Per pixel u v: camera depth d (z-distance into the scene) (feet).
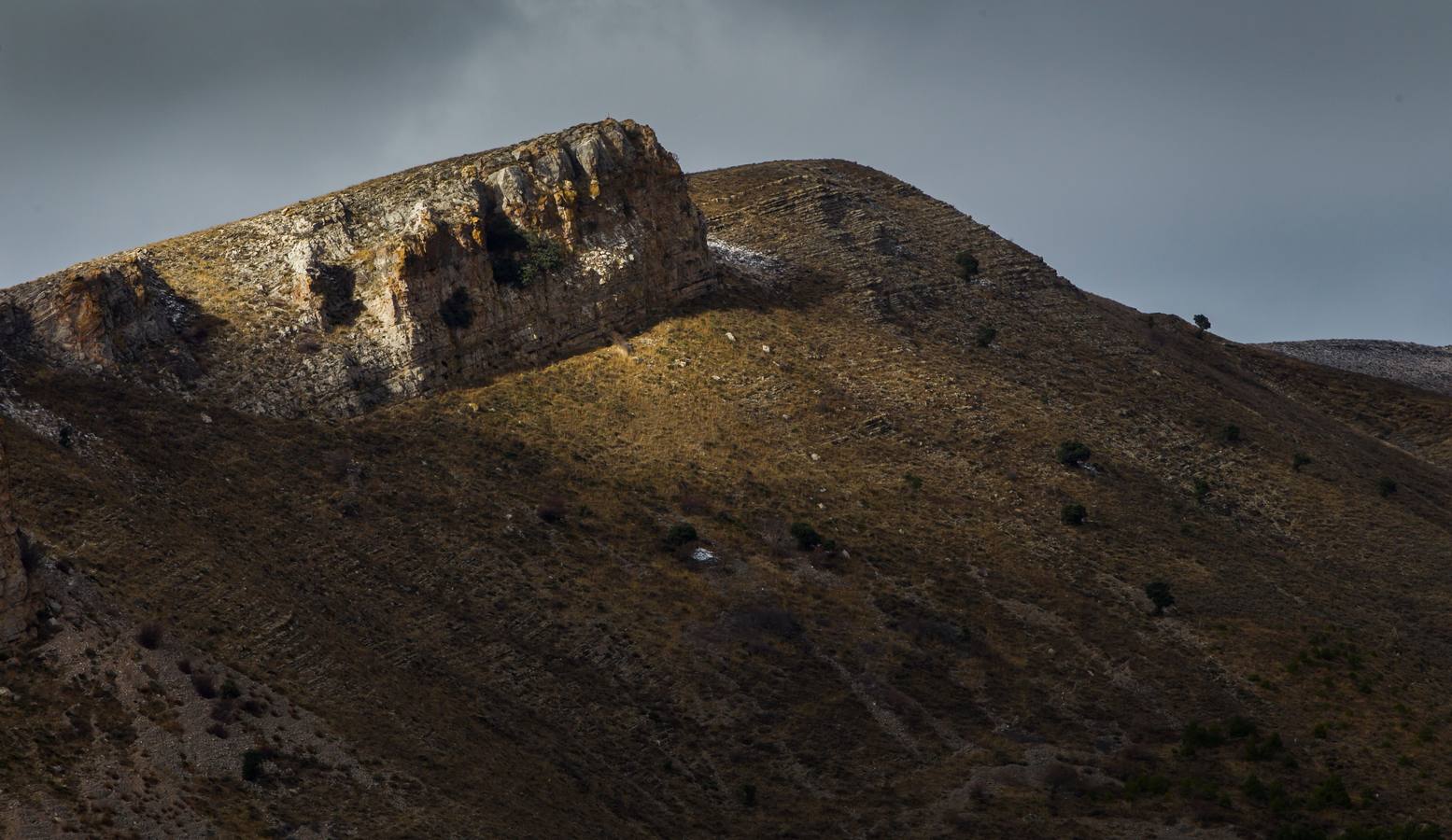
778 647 423.23
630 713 391.24
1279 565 521.24
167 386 463.83
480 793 319.47
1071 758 389.39
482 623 410.93
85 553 343.46
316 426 472.85
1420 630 493.36
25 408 416.87
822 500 495.00
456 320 515.09
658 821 347.56
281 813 287.07
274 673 332.60
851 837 352.08
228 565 368.48
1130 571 491.31
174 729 295.07
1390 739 404.16
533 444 490.90
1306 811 363.35
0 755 269.44
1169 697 426.10
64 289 463.01
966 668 428.56
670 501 478.18
